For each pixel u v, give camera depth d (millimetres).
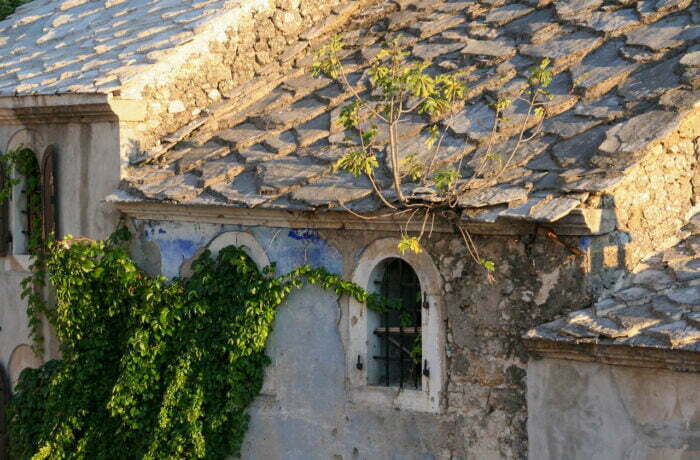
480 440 8977
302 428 10094
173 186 10469
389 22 11930
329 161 9898
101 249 10945
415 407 9398
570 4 10789
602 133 8828
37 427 11938
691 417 7543
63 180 11820
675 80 9039
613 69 9578
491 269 8688
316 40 12180
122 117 10969
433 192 8742
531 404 8469
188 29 11609
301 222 9891
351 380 9789
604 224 8250
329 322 9930
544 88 9727
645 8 10250
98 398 11055
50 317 12102
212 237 10570
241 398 10297
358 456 9734
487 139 9336
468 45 10836
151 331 10609
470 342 9031
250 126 11070
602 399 8016
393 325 9820
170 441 10359
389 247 9477
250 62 11906
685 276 8219
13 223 12727
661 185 8750
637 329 7742
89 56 11914
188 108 11469
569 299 8406
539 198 8297
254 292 10117
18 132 12438
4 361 13148
